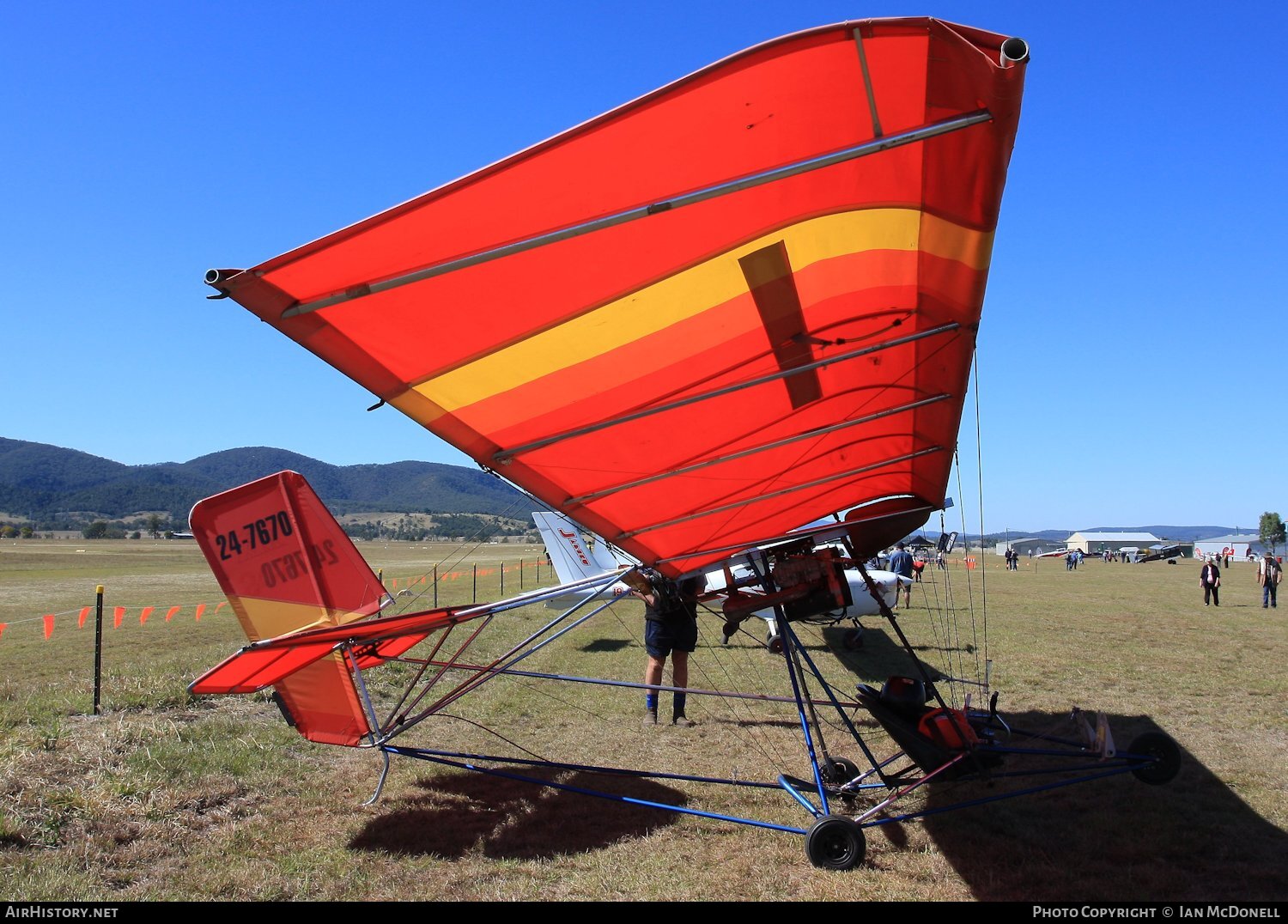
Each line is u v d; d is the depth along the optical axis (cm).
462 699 795
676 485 412
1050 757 600
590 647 1192
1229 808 488
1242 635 1328
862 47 183
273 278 213
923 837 448
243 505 486
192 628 1469
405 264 222
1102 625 1484
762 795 527
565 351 281
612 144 202
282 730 635
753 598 495
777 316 292
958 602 2044
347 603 504
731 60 183
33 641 1259
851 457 443
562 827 469
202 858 407
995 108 190
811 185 228
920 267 266
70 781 471
